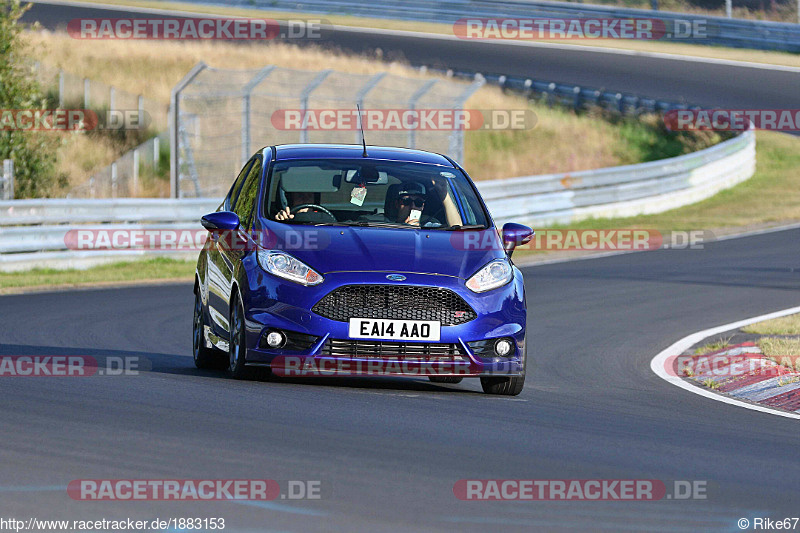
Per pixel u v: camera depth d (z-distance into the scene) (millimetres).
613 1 168250
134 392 27781
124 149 107000
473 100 121812
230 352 31359
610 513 18031
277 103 113000
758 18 175500
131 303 52250
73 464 19578
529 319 50125
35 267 64375
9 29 86188
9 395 26625
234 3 155375
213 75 119062
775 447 24859
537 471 20734
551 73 133000
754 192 105312
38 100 108875
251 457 20656
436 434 23938
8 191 73938
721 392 34500
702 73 137375
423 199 32719
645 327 48219
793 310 52500
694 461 22594
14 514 16578
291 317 29297
